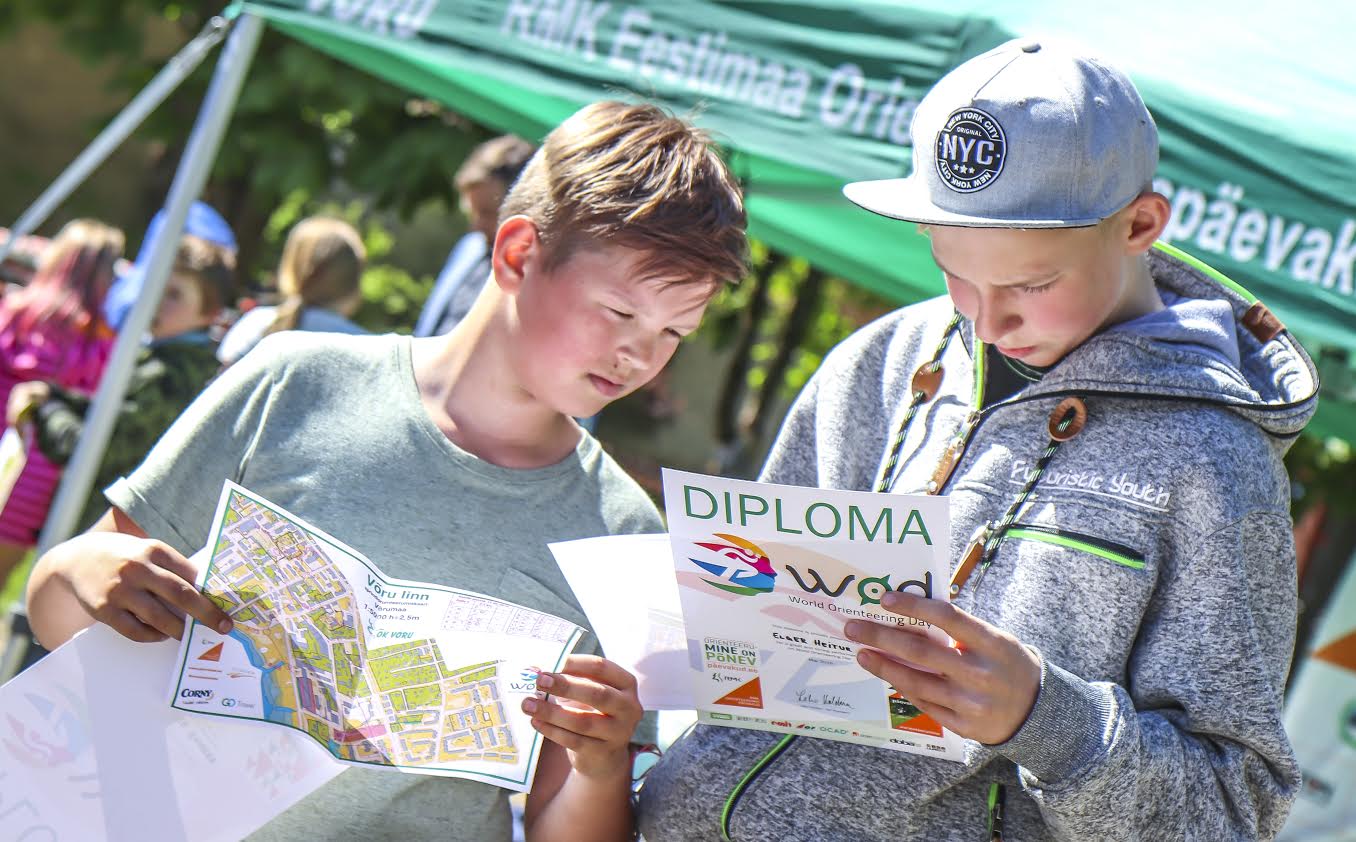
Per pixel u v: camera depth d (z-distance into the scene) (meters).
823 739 1.66
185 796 1.53
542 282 1.66
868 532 1.42
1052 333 1.57
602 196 1.62
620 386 1.66
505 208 1.77
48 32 13.80
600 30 3.03
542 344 1.66
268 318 4.80
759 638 1.55
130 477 1.74
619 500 1.84
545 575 1.76
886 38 2.76
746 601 1.52
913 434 1.78
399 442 1.76
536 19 3.10
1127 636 1.56
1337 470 6.73
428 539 1.73
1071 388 1.61
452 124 7.30
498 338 1.74
